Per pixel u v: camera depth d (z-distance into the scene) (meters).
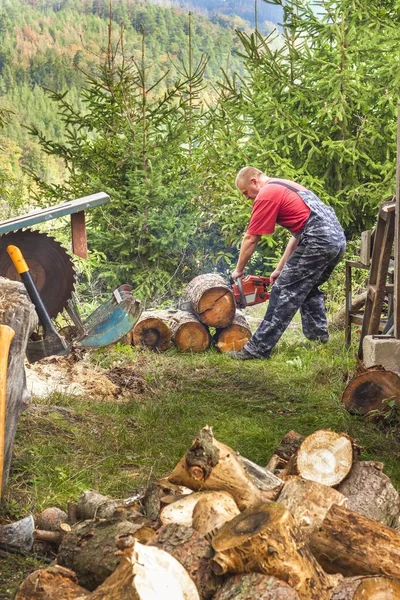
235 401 7.39
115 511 3.61
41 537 4.10
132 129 12.42
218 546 2.98
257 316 12.36
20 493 4.79
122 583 2.76
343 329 10.66
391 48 12.09
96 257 12.31
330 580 3.09
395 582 2.98
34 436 5.68
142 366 8.41
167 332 9.42
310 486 3.64
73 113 12.95
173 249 12.41
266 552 2.92
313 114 12.76
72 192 12.70
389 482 4.11
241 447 6.04
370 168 12.66
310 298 9.73
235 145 12.58
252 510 3.10
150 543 3.19
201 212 13.03
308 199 9.05
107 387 7.28
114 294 7.97
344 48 12.10
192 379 8.13
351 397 6.80
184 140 12.84
